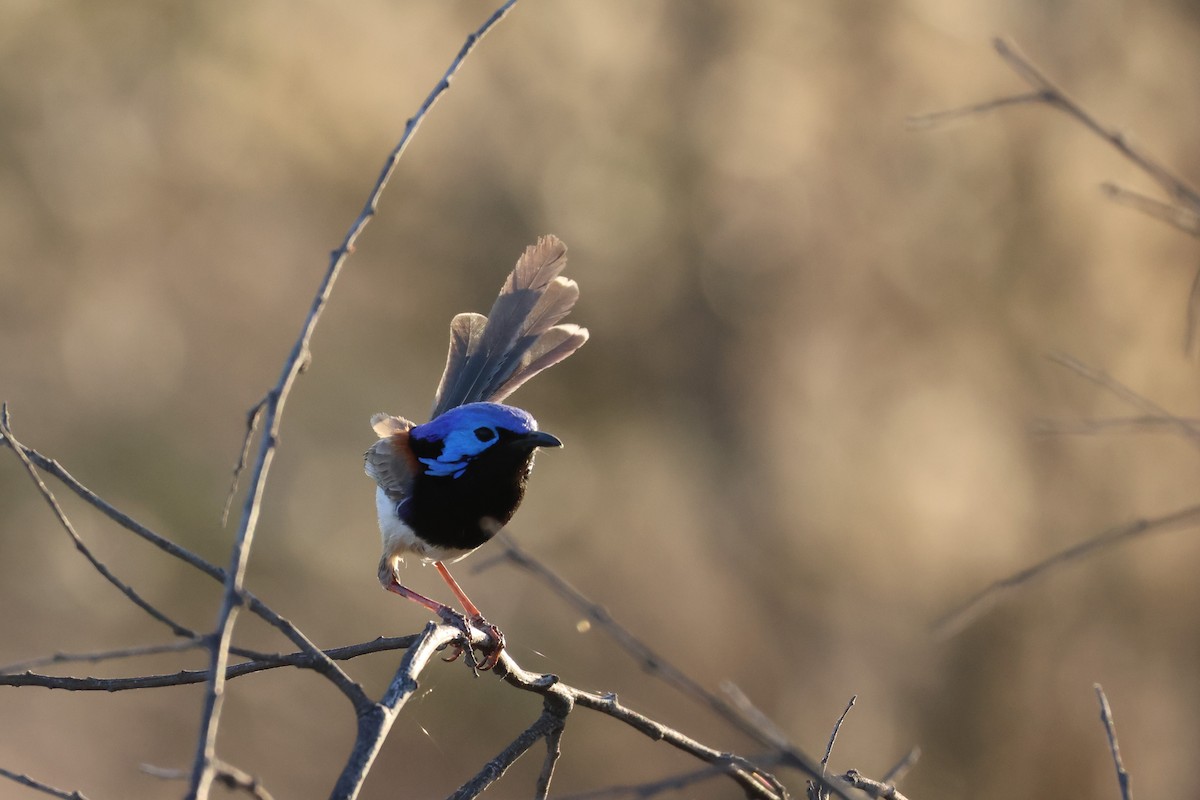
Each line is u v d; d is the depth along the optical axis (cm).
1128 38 1891
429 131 2022
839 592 1780
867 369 1925
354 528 1778
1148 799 1617
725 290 2005
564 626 1711
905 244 1944
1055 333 1838
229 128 2028
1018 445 1792
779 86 2028
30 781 424
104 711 1549
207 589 1681
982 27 1912
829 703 1706
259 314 1983
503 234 2023
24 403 1806
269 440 372
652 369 1995
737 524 1894
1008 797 1636
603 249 2014
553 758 541
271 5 2023
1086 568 1692
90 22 1989
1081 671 1653
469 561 1720
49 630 1592
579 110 2045
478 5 2030
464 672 1625
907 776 1636
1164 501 1714
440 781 1570
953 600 1741
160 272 1977
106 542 1659
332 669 420
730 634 1766
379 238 2006
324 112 2022
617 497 1875
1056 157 1873
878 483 1838
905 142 1962
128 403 1848
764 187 2019
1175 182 521
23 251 1914
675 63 2055
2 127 1934
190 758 1537
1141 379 1791
